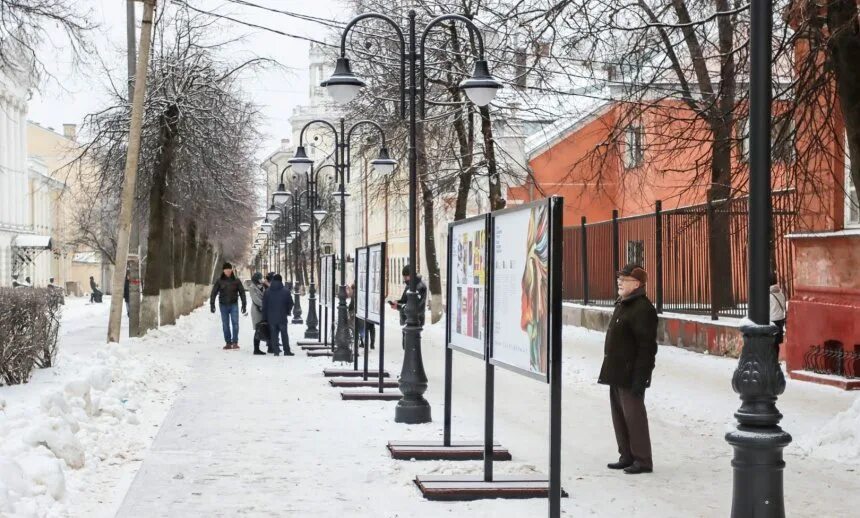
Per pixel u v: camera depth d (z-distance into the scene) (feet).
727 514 25.18
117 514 24.44
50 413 31.91
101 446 32.91
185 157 102.01
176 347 85.71
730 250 67.10
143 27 66.90
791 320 56.59
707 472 30.94
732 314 66.80
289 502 26.18
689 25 47.78
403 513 25.21
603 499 26.89
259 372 64.03
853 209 54.39
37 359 52.42
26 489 23.99
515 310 24.93
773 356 18.99
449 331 33.55
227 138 106.52
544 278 22.18
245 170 139.74
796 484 29.30
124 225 67.31
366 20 108.47
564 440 37.32
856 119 42.19
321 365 69.67
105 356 56.08
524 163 143.95
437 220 154.40
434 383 57.57
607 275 93.25
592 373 61.21
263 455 33.06
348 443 35.73
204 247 191.21
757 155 19.03
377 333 97.50
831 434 34.96
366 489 27.99
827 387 50.93
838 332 52.90
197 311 171.01
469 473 29.86
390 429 39.22
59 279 314.55
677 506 26.12
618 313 31.35
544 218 22.20
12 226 235.61
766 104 19.03
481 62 43.37
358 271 61.16
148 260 94.38
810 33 42.73
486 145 106.22
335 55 112.37
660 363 63.00
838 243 53.52
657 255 76.79
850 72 41.68
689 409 45.50
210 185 110.73
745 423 18.88
